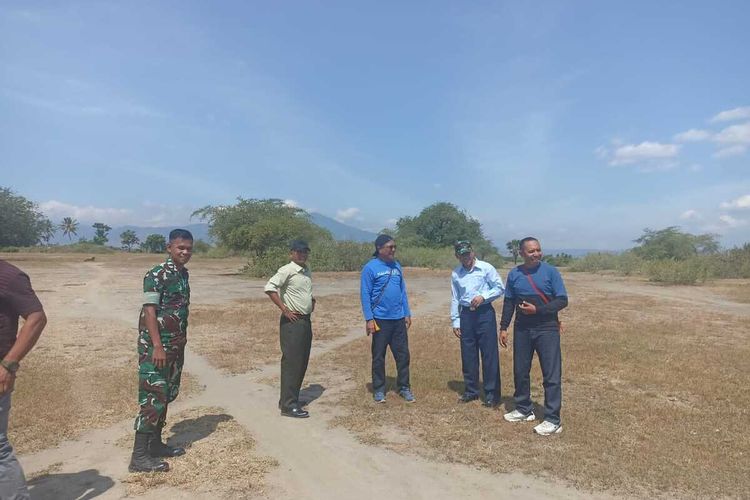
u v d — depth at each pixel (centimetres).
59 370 752
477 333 604
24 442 487
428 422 550
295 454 467
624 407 597
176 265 447
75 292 1877
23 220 7056
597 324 1225
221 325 1180
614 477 418
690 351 902
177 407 607
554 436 505
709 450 471
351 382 718
